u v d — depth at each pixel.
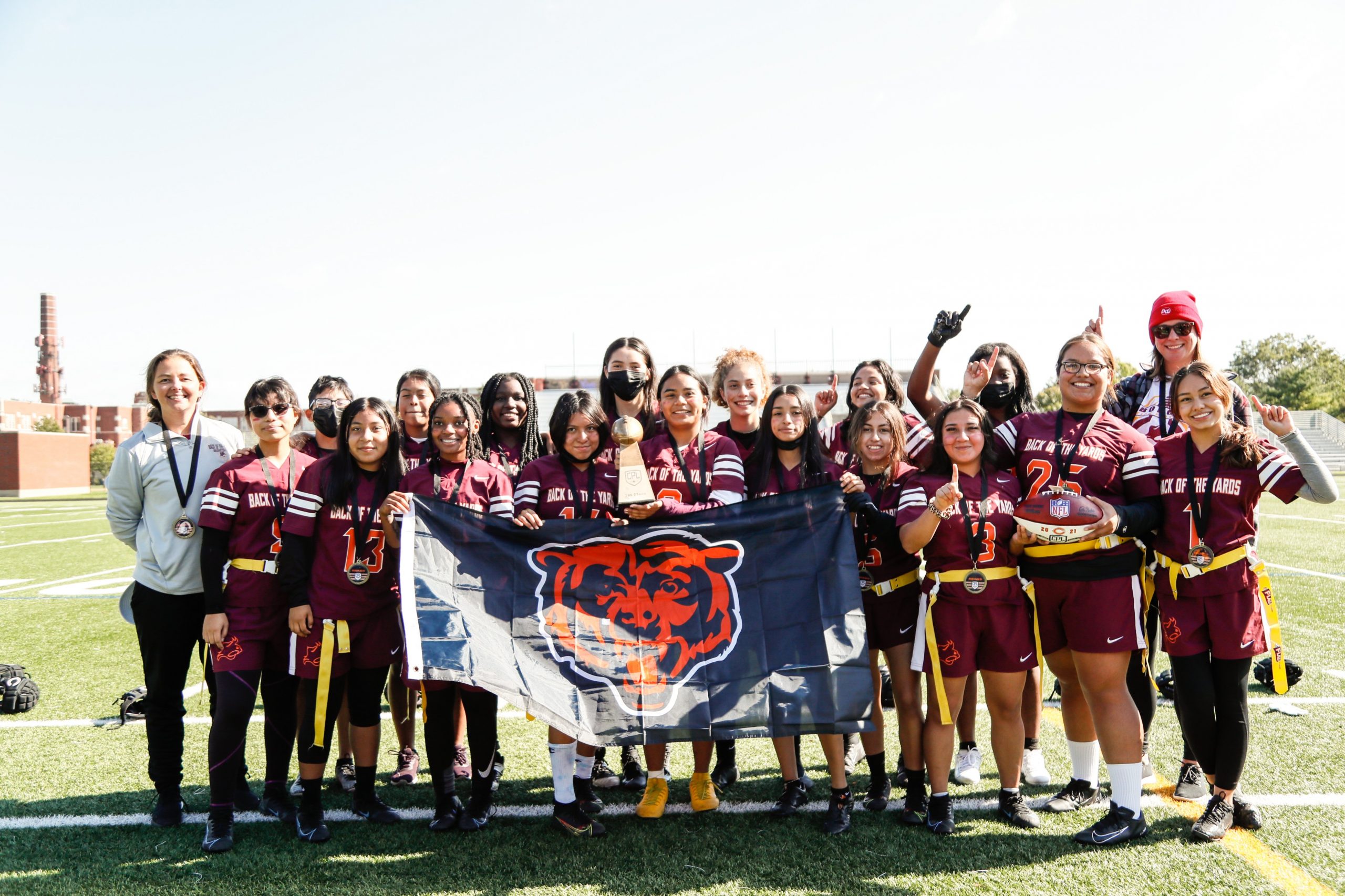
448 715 3.87
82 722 5.57
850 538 3.88
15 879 3.40
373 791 4.05
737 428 4.56
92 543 17.02
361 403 3.94
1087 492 3.81
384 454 4.03
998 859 3.46
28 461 45.31
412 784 4.54
